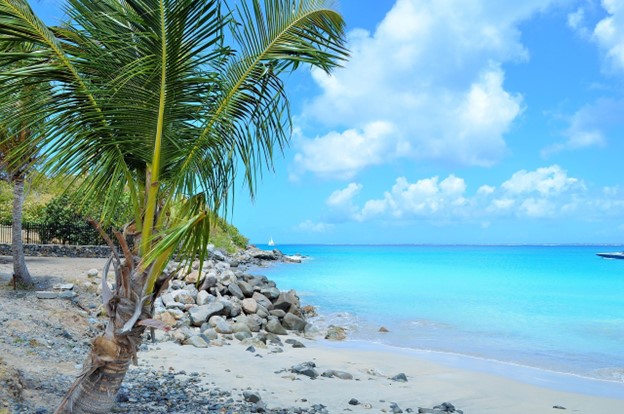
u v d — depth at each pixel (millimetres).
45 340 9367
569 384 10273
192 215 5672
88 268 19781
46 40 4691
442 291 28281
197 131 5465
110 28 4969
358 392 8852
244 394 7711
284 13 5242
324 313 19453
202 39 5047
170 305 15406
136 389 7672
